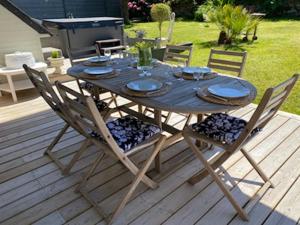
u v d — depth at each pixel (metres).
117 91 1.88
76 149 2.44
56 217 1.68
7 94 4.03
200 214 1.66
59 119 3.09
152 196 1.82
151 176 2.01
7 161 2.27
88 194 1.83
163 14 6.50
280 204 1.72
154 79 2.11
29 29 4.12
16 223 1.64
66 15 9.29
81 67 2.61
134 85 1.92
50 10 8.86
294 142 2.41
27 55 3.82
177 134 1.94
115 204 1.77
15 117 3.17
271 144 2.39
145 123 1.91
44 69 3.93
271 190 1.84
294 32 7.35
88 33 6.12
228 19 6.30
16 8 3.85
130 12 12.59
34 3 8.45
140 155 2.30
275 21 9.48
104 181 1.99
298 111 3.05
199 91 1.82
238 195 1.80
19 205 1.78
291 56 5.15
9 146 2.52
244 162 2.15
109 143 1.51
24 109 3.42
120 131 1.79
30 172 2.12
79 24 5.90
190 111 1.55
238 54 2.43
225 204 1.73
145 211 1.70
